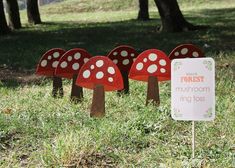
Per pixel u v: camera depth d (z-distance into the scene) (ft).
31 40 31.30
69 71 13.12
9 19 42.01
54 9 65.36
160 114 11.52
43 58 13.84
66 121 11.46
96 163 9.28
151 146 10.10
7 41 31.19
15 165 9.31
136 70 12.55
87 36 32.48
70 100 13.21
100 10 63.77
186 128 10.93
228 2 60.18
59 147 9.39
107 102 12.98
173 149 9.77
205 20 39.37
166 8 31.60
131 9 62.85
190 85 9.04
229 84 14.56
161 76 12.44
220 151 9.44
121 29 36.14
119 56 13.64
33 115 12.02
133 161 9.39
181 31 31.55
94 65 11.93
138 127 10.77
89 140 9.83
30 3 46.39
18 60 23.00
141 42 27.53
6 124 11.25
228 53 21.38
